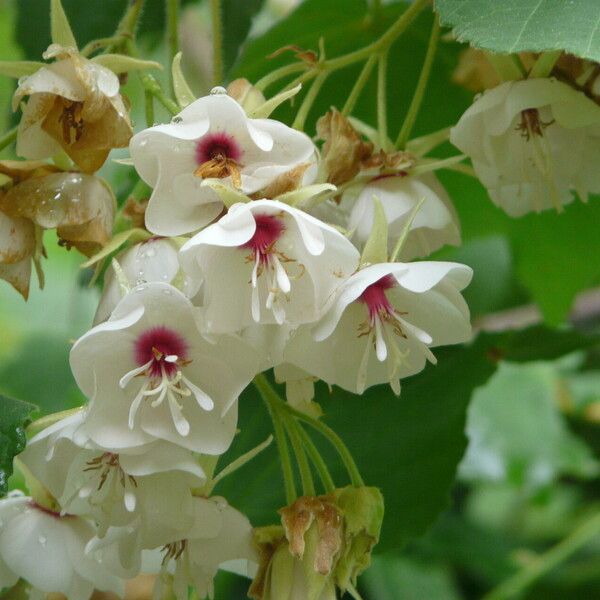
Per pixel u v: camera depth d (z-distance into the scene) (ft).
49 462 1.21
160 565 1.31
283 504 1.49
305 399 1.30
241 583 1.82
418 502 1.52
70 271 2.16
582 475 1.92
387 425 1.52
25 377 2.00
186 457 1.18
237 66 1.55
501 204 1.41
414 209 1.21
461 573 1.97
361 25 1.57
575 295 1.69
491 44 1.18
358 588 1.89
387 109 1.59
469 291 1.78
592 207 1.63
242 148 1.19
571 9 1.18
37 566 1.28
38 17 1.57
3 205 1.23
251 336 1.19
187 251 1.14
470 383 1.53
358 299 1.24
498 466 1.91
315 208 1.29
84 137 1.21
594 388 2.00
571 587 1.89
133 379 1.18
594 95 1.30
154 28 1.58
